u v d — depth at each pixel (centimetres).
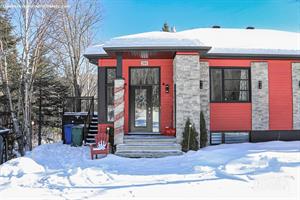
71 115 1639
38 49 1812
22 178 769
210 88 1418
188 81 1227
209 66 1410
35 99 2425
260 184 651
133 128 1430
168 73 1426
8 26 1798
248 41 1574
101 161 1031
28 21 1705
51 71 2569
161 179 741
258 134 1427
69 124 1620
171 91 1419
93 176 779
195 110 1221
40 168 905
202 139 1262
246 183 667
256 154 965
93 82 3316
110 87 1409
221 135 1415
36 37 1747
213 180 706
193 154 1091
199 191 625
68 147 1412
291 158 888
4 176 814
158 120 1434
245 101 1431
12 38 1861
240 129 1422
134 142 1212
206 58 1401
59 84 2553
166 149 1178
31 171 870
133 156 1151
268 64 1447
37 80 2297
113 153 1216
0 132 1070
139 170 863
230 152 1080
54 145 1491
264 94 1438
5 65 1720
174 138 1238
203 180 712
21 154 1573
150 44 1196
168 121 1412
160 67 1428
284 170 736
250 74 1436
